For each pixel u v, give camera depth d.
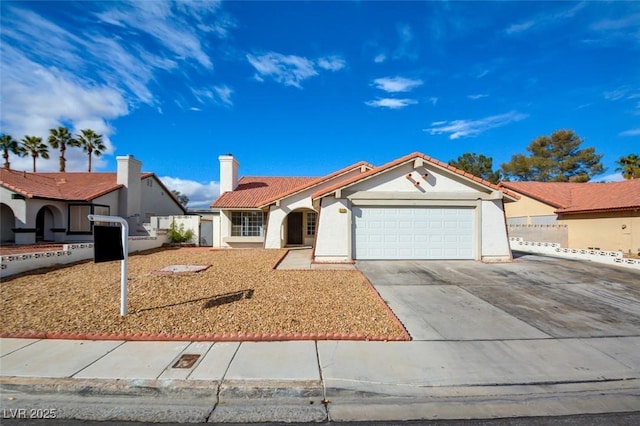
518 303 7.72
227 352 4.96
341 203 13.72
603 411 3.81
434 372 4.50
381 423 3.58
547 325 6.32
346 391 4.05
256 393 4.00
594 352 5.18
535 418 3.68
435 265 12.57
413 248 13.72
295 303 7.38
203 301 7.47
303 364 4.61
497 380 4.35
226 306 7.11
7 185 18.94
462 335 5.79
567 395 4.10
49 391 4.04
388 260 13.65
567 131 38.25
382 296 8.23
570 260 13.98
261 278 10.09
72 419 3.60
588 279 10.25
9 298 7.61
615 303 7.79
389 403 3.93
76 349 5.01
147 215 28.17
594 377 4.45
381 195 13.66
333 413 3.75
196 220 22.77
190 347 5.12
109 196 23.47
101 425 3.51
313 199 13.77
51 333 5.50
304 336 5.50
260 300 7.59
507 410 3.81
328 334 5.60
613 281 10.00
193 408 3.82
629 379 4.42
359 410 3.81
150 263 13.30
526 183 27.73
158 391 4.02
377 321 6.32
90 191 22.89
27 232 19.22
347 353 5.00
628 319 6.70
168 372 4.32
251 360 4.70
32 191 19.86
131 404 3.88
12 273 10.37
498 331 6.00
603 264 12.92
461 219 13.82
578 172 38.28
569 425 3.57
